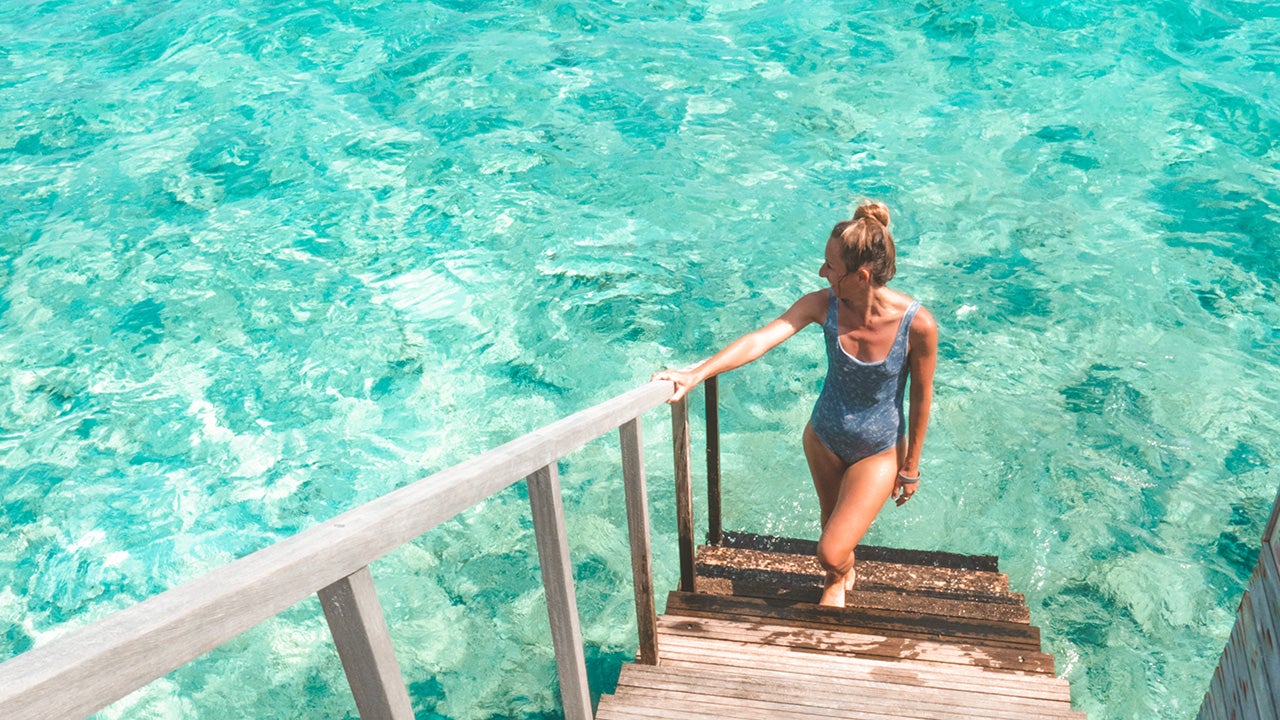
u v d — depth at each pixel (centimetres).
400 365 729
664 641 374
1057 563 552
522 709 473
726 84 1121
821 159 974
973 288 788
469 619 525
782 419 672
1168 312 754
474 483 166
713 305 782
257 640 515
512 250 853
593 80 1129
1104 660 493
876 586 450
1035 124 1022
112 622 102
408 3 1331
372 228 888
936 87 1101
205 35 1258
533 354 736
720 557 472
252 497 620
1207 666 488
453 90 1113
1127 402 668
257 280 823
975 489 604
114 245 871
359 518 137
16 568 575
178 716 475
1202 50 1146
